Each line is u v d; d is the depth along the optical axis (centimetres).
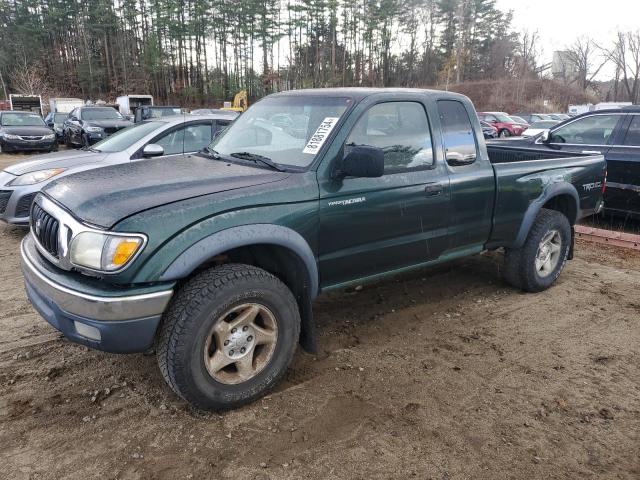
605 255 648
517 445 283
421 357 377
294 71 6512
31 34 6556
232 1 6253
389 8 6297
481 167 437
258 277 301
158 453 270
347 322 434
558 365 370
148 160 392
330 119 353
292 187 322
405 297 492
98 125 1641
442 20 6969
